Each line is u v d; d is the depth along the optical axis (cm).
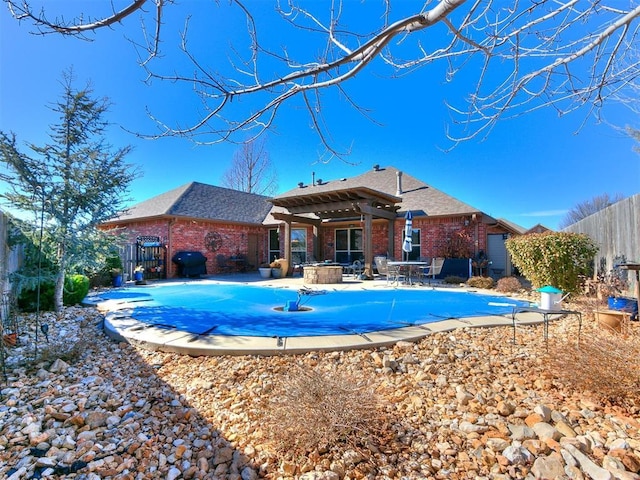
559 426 253
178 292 1040
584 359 317
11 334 500
